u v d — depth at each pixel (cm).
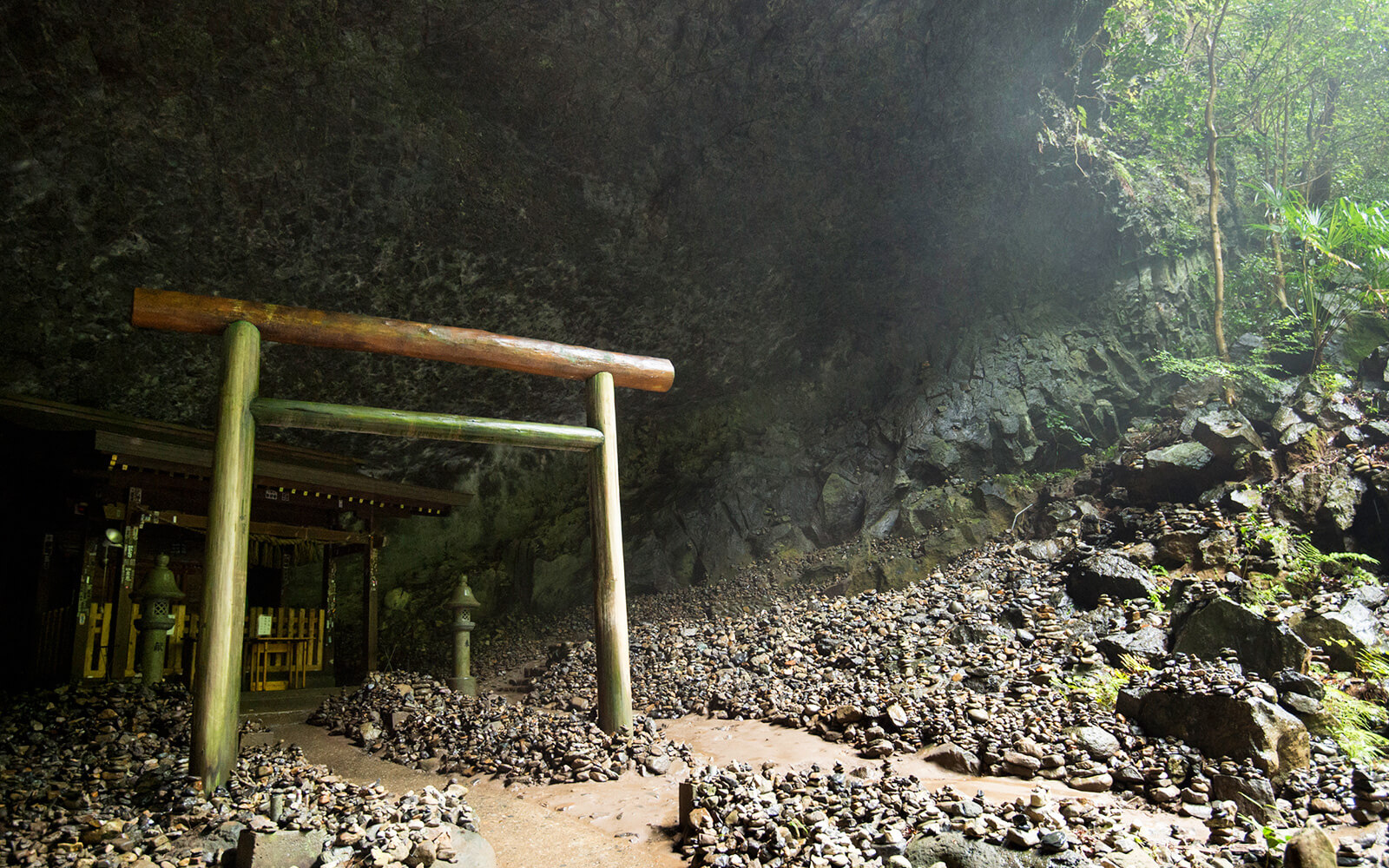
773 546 1333
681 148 1042
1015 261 1358
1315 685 611
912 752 618
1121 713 626
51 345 923
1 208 789
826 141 1106
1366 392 998
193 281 925
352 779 628
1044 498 1175
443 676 1202
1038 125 1187
